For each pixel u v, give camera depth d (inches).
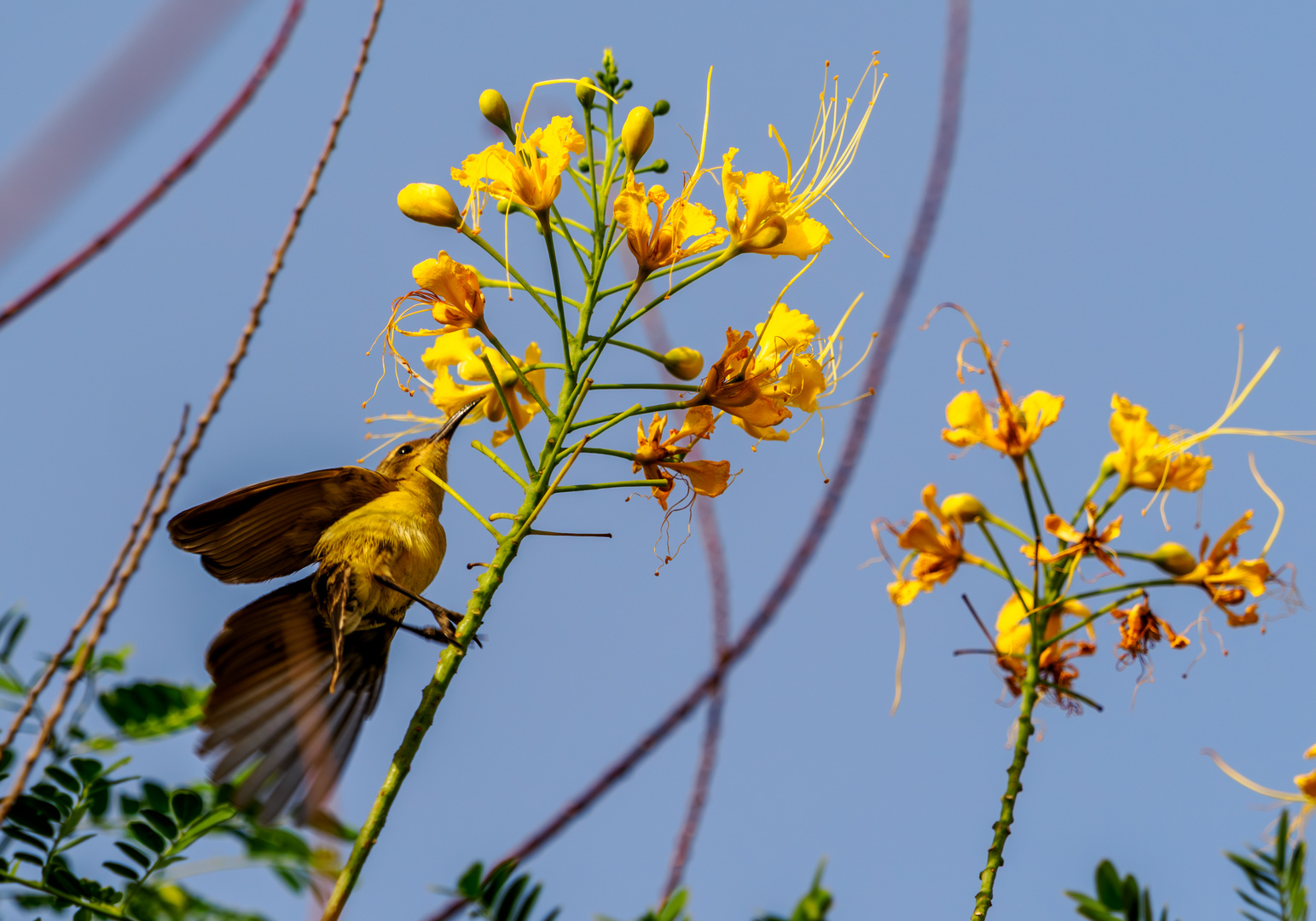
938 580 181.5
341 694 163.6
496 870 163.0
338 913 135.9
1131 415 176.7
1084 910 161.6
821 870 183.2
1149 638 174.2
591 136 164.2
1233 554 174.9
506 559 154.2
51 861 159.3
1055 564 177.3
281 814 144.7
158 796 177.8
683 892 173.6
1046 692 178.5
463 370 181.3
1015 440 177.2
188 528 169.5
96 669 201.6
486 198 168.9
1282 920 161.6
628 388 163.5
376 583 167.8
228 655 155.9
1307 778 166.7
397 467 186.5
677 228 163.9
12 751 171.8
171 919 182.1
